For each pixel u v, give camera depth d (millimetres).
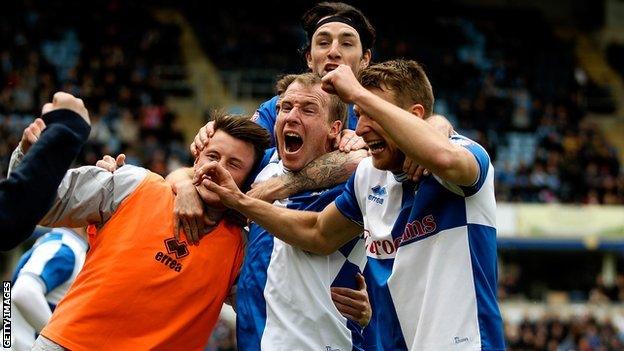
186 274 6078
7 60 32906
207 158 6320
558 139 37062
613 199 34000
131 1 38625
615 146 39438
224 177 6074
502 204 32906
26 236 4605
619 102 41719
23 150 5363
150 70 36219
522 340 25750
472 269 5570
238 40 39500
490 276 5645
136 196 6148
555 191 34062
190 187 6195
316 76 6535
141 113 32312
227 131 6348
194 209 6102
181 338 6102
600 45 45812
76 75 33562
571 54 43000
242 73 37844
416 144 5242
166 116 32562
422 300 5652
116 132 30734
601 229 33250
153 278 5988
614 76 43812
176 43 37750
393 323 5773
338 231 6129
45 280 8086
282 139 6438
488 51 42594
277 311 6141
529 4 46281
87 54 35344
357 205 6109
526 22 45531
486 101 38406
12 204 4492
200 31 40125
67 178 5980
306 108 6402
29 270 8094
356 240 6379
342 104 6555
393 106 5328
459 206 5609
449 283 5555
